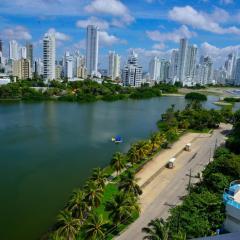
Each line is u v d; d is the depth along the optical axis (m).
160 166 114.00
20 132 171.25
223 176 76.88
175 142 152.25
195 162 120.62
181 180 100.69
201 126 187.75
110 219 72.31
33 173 110.00
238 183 69.06
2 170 112.12
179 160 122.62
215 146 142.38
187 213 62.38
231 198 60.12
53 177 106.69
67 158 128.12
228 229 59.00
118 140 157.75
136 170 107.62
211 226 60.91
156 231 59.06
